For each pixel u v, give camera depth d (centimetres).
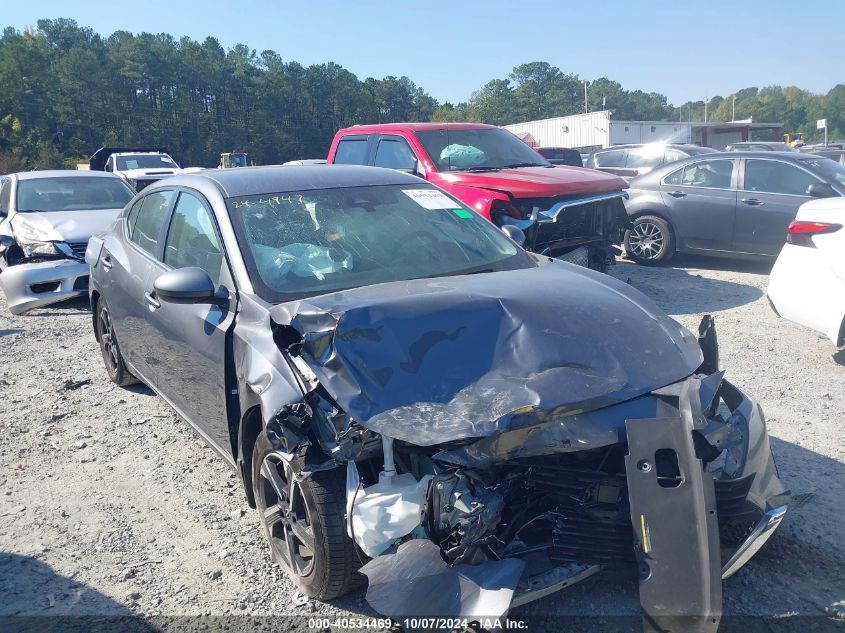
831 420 495
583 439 274
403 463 294
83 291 900
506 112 13488
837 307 563
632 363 307
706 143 4578
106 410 565
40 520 401
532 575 279
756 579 325
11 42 8212
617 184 830
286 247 386
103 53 9512
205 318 384
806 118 15075
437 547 269
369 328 301
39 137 7875
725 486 282
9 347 755
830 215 574
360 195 442
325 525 294
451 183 812
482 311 320
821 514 375
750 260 1027
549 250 768
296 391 298
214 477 448
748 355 640
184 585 339
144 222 522
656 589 258
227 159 3925
